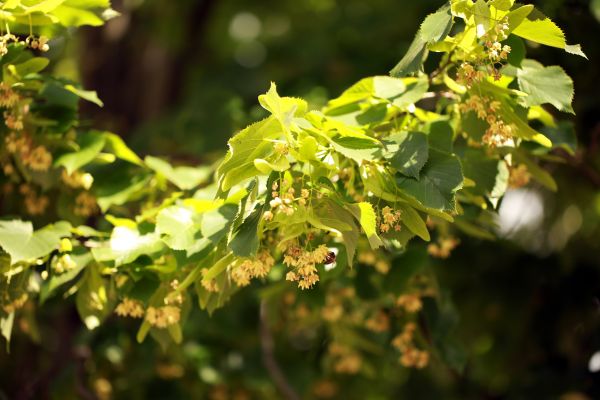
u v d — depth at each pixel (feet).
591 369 19.94
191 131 22.66
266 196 10.21
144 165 14.62
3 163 14.10
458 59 11.59
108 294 13.35
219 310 20.66
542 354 22.12
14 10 12.17
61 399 20.36
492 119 11.50
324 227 9.83
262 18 34.32
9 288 12.85
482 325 22.29
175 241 11.84
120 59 28.55
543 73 11.94
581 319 21.48
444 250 13.76
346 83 22.89
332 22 26.03
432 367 23.95
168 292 12.49
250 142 10.11
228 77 27.04
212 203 12.32
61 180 14.32
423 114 12.26
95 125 26.27
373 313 15.92
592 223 22.16
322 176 10.52
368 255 13.88
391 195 10.82
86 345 20.29
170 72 29.55
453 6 10.64
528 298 21.61
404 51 22.75
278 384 20.36
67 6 12.79
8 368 21.85
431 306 15.55
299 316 18.79
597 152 18.69
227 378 21.62
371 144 10.78
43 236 12.12
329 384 24.62
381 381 25.09
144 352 20.34
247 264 10.64
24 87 12.98
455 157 10.96
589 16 18.04
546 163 18.71
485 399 24.26
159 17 28.22
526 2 17.07
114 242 12.29
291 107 10.09
